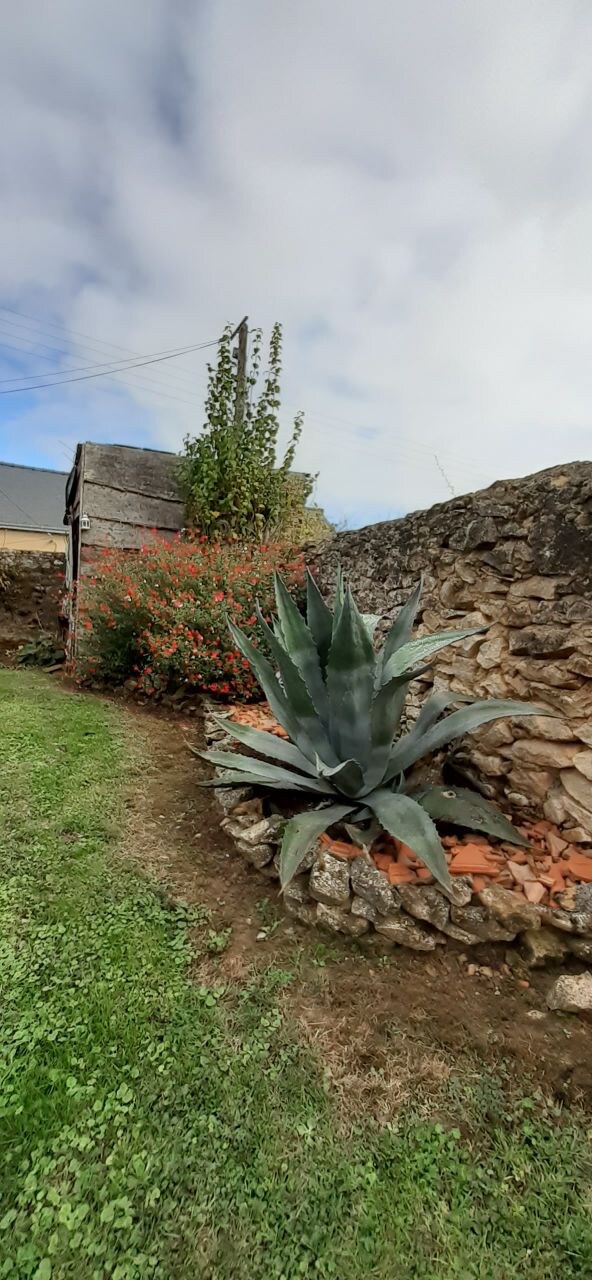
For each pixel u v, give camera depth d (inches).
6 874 85.4
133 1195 44.6
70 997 63.6
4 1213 42.9
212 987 66.4
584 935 67.7
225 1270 40.3
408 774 104.7
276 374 272.1
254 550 213.9
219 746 135.1
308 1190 45.6
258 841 89.6
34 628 300.8
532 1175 47.1
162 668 183.5
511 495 97.9
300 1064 56.9
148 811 109.7
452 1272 40.7
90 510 246.4
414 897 72.7
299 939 74.2
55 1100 51.6
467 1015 62.4
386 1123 51.3
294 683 93.4
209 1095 53.2
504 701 88.0
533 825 88.7
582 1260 41.4
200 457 247.4
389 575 140.2
